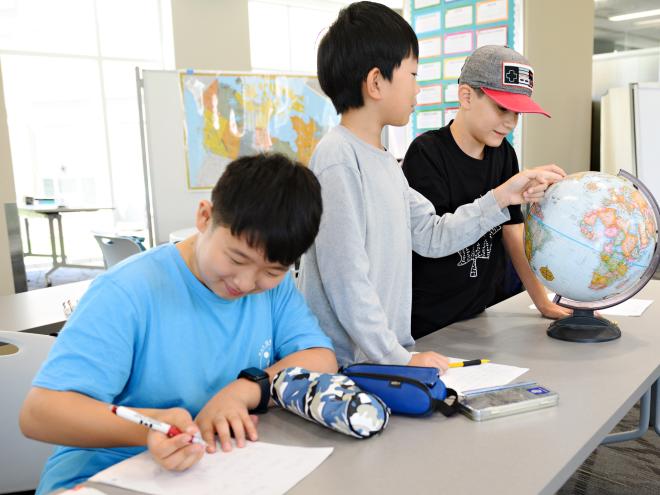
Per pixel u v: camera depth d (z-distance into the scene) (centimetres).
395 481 67
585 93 312
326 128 404
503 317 147
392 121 114
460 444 77
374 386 88
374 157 114
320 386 84
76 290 227
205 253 80
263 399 88
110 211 658
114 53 629
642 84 311
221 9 628
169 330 88
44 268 633
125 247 306
